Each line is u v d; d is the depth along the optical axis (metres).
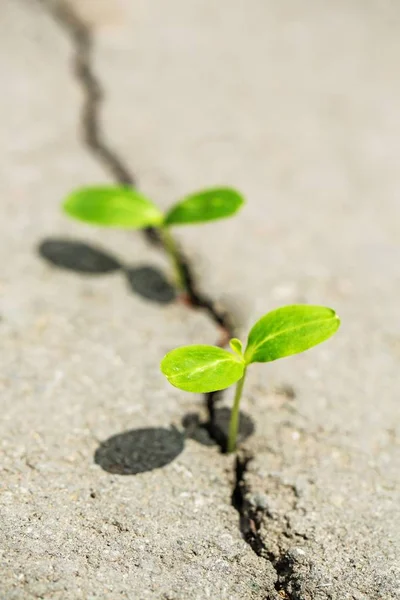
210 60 0.59
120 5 0.68
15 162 0.47
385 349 0.39
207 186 0.46
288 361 0.38
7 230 0.43
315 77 0.57
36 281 0.41
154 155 0.48
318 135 0.50
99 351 0.38
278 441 0.36
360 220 0.45
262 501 0.34
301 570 0.33
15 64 0.55
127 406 0.36
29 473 0.34
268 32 0.65
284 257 0.43
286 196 0.46
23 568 0.32
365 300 0.41
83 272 0.42
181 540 0.33
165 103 0.52
